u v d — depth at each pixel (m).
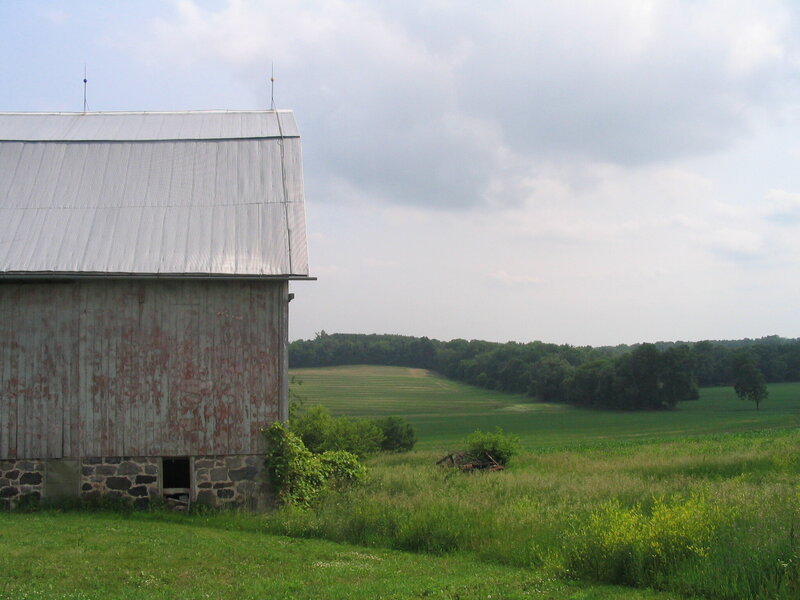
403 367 156.00
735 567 9.63
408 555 13.05
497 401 113.88
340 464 20.55
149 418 17.92
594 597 9.60
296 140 22.80
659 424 80.00
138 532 14.48
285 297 18.50
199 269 17.98
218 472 18.00
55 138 22.08
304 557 12.62
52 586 9.97
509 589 10.14
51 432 17.66
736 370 98.62
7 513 16.80
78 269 17.61
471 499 16.75
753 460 26.00
